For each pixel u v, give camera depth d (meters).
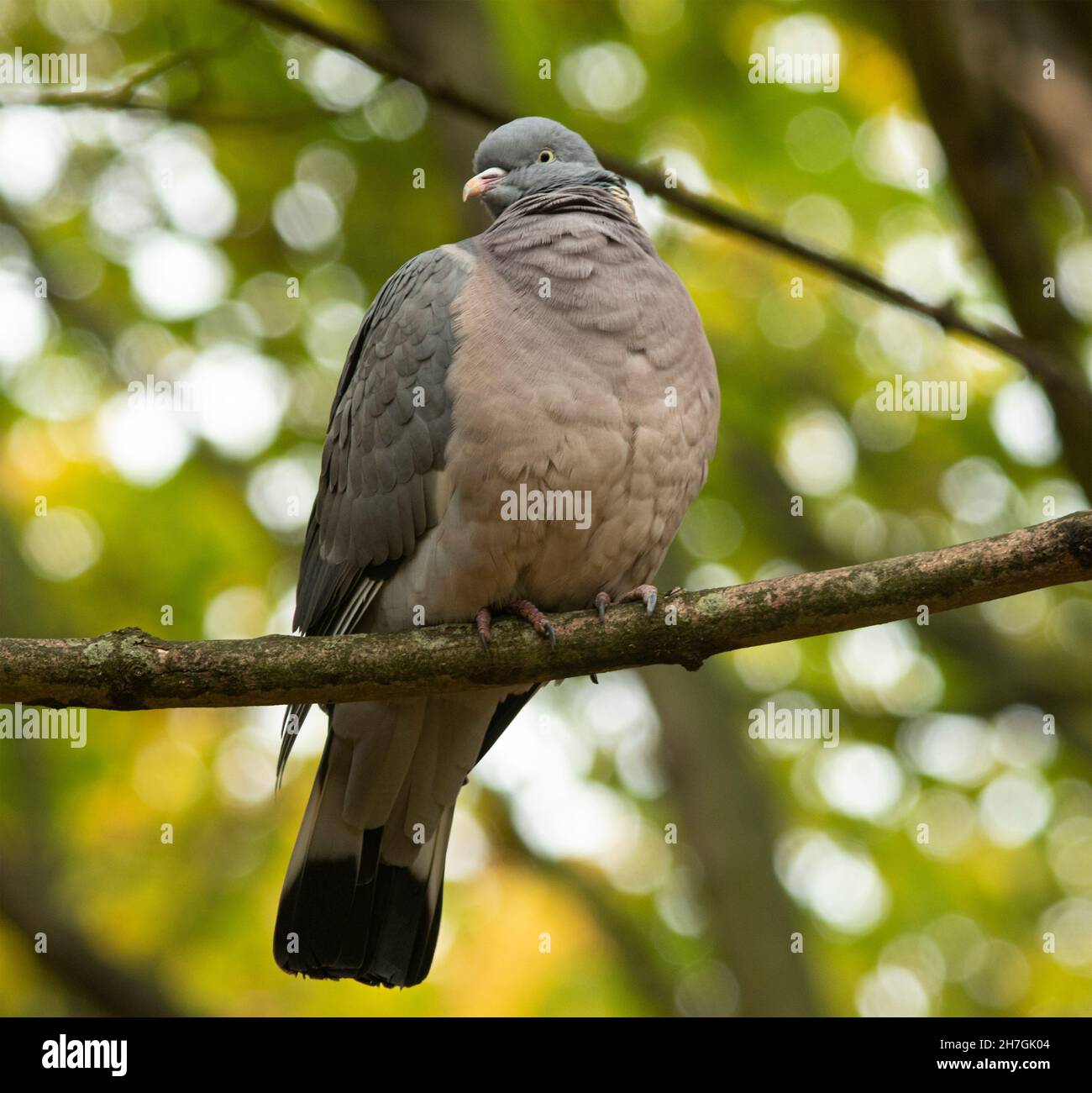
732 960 11.40
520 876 14.35
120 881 13.44
